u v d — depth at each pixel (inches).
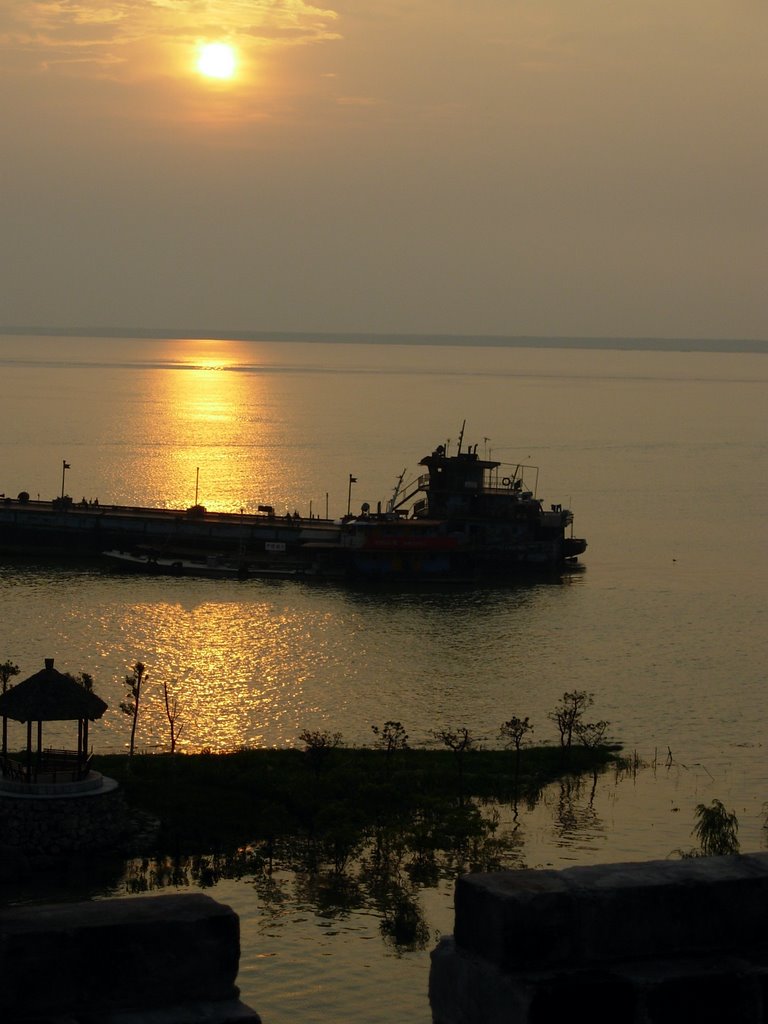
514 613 7810.0
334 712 5339.6
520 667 6328.7
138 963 588.4
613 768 4456.2
